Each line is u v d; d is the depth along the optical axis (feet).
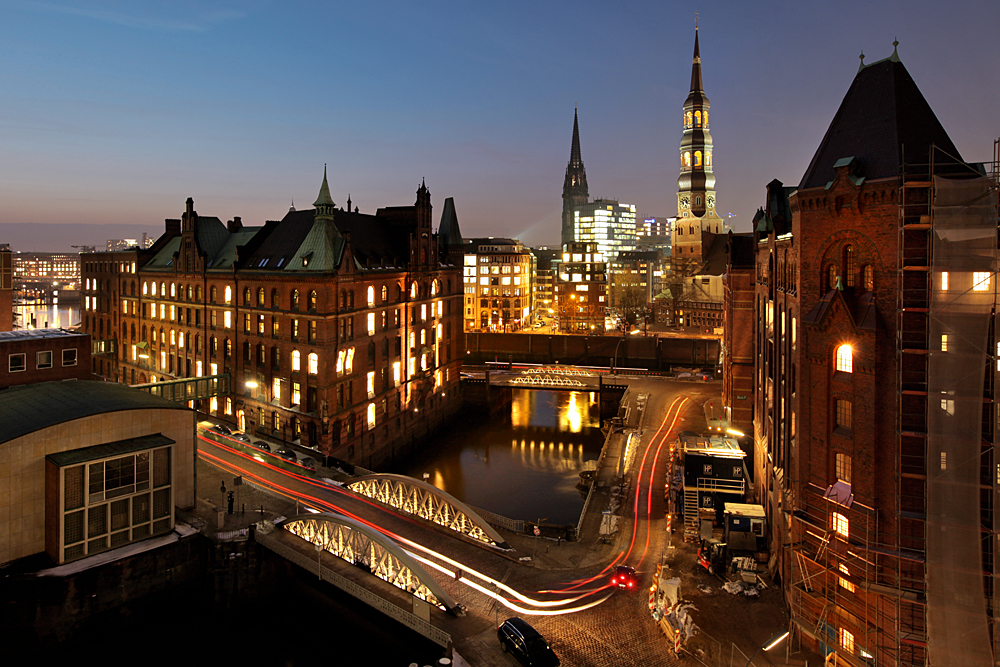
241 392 251.60
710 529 148.36
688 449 166.71
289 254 240.53
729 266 231.91
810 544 107.34
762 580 127.95
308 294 221.46
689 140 556.51
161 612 143.02
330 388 217.97
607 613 117.91
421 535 150.20
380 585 125.49
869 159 99.30
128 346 319.68
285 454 209.97
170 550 143.74
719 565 134.92
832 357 104.27
